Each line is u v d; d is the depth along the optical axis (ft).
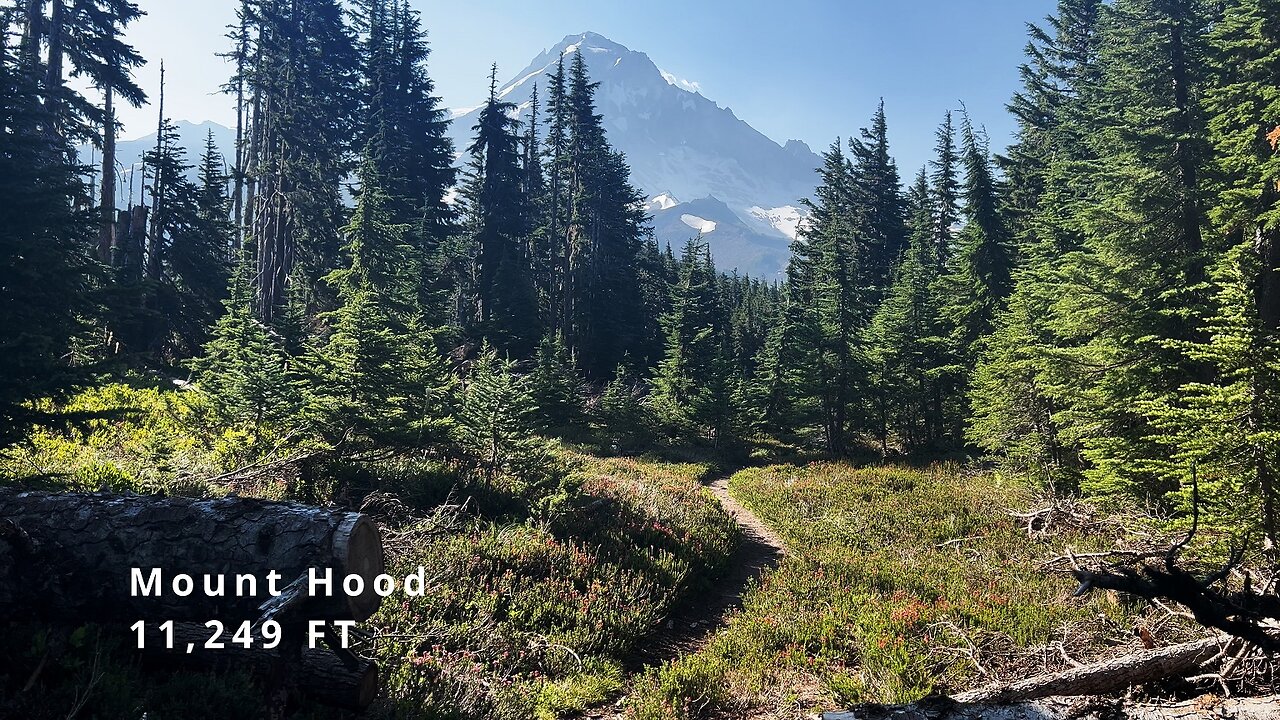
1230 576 27.12
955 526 53.11
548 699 24.39
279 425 42.65
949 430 108.78
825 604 36.37
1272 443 26.89
